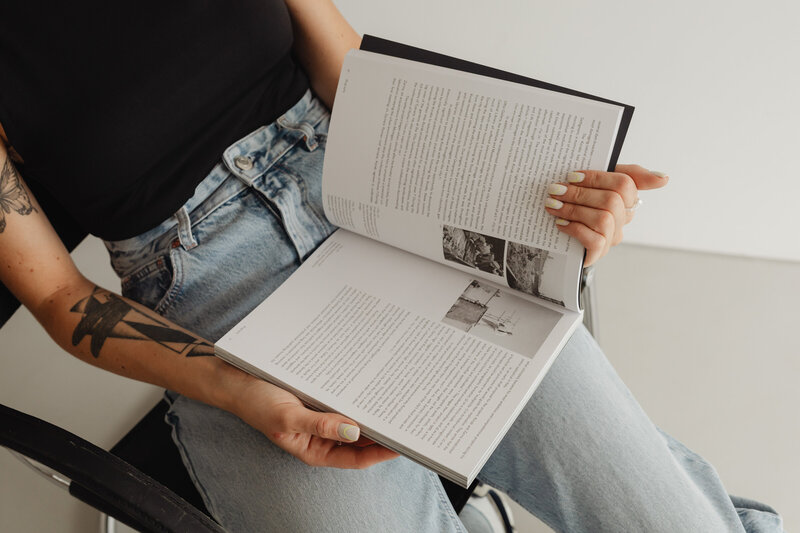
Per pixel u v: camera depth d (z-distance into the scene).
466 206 0.72
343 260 0.82
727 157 1.44
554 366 0.86
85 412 1.37
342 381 0.70
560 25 1.30
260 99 0.89
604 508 0.81
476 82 0.70
